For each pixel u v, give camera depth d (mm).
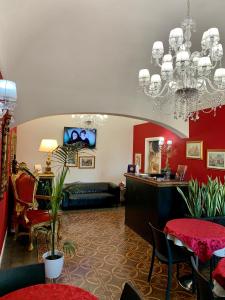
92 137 7402
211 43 2199
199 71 2619
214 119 4359
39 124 6812
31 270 1635
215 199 3658
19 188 4020
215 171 4324
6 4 1618
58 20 2256
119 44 2764
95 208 6770
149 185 4324
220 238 2506
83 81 3703
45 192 4746
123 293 1490
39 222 3893
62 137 7055
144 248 3967
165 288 2805
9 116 2877
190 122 4980
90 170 7430
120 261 3473
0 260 3277
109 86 3914
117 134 7781
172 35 2219
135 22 2332
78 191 6977
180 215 4129
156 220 4047
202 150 4648
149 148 7047
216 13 2154
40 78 3523
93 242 4191
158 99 4441
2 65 2453
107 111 4258
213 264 2709
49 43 2719
